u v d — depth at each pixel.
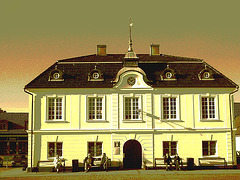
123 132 33.56
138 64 36.53
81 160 33.31
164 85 34.31
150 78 34.97
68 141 33.59
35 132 33.50
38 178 26.88
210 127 34.09
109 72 35.81
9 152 59.03
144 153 33.47
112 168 33.00
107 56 40.25
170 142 33.88
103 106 34.12
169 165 31.70
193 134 33.91
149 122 33.91
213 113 34.62
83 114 34.00
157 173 29.20
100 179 25.27
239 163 39.97
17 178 27.12
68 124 33.88
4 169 38.25
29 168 33.03
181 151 33.59
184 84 34.44
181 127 33.94
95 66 35.41
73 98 34.19
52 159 33.34
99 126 33.88
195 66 36.84
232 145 33.88
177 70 36.09
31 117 33.81
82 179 25.52
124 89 34.22
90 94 34.25
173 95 34.34
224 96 34.56
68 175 28.69
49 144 33.78
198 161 33.31
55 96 34.09
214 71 36.09
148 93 34.28
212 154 34.00
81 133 33.69
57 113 34.31
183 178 25.39
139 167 34.34
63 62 37.06
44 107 34.00
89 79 34.72
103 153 32.59
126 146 34.78
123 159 33.91
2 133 59.38
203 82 34.72
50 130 33.56
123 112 34.00
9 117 62.78
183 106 34.28
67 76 35.12
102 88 34.22
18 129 60.59
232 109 34.56
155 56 40.28
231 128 34.09
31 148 33.34
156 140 33.72
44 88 33.94
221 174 28.16
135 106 34.34
